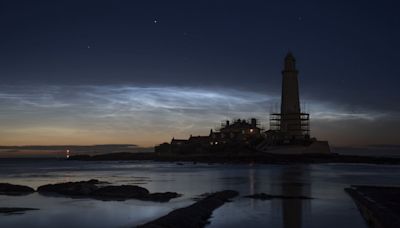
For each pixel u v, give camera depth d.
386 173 89.88
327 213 30.19
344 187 52.50
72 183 49.72
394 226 23.20
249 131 177.00
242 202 36.50
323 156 156.38
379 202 35.97
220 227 24.94
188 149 190.25
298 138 155.88
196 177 75.62
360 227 24.78
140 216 30.08
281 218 28.02
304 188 51.03
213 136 185.62
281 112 156.62
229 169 109.81
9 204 37.03
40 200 39.81
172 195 42.12
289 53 155.38
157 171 101.88
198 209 29.47
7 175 87.69
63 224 27.03
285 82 154.38
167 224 23.83
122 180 68.56
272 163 146.00
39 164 180.12
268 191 46.97
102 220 28.42
